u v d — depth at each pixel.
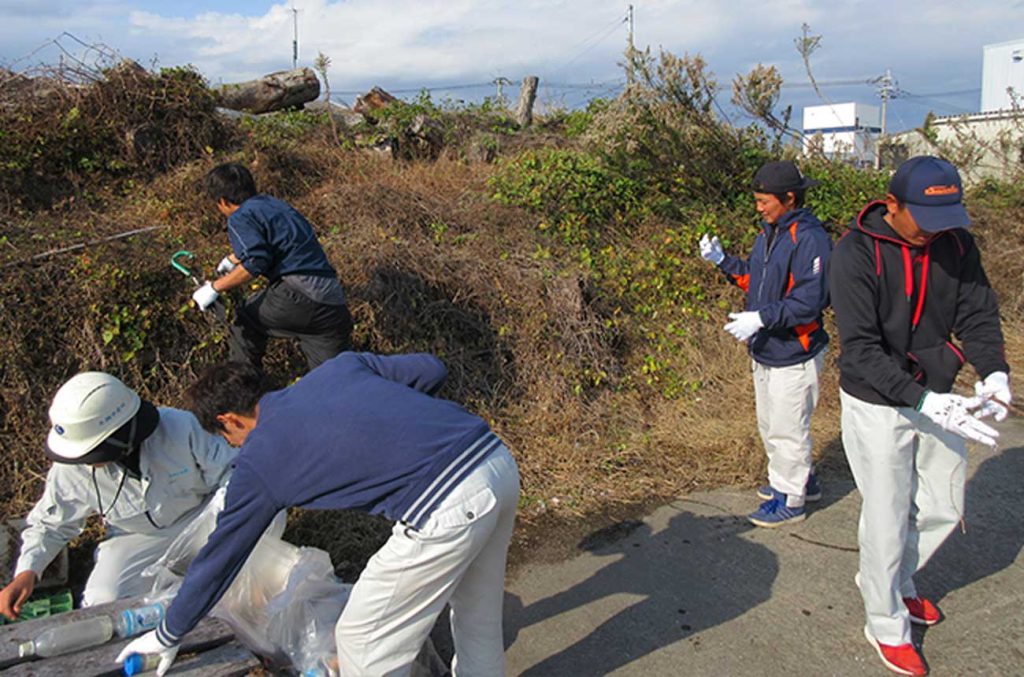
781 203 3.75
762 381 3.96
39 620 2.62
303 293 3.84
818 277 3.63
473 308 5.43
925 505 2.92
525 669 3.02
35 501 3.91
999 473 4.57
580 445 4.86
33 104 6.05
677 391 5.51
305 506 2.20
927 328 2.75
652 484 4.48
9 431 4.11
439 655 3.07
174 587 2.80
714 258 4.25
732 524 4.07
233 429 2.43
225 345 4.59
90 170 5.93
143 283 4.56
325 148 7.16
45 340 4.30
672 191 7.35
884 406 2.75
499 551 2.44
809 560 3.72
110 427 2.67
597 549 3.86
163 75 6.54
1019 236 8.47
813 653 3.07
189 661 2.50
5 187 5.43
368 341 5.02
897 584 2.91
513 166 7.10
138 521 3.02
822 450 4.93
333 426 2.14
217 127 6.74
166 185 5.87
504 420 4.99
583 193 6.75
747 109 8.09
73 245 4.75
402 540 2.18
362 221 5.82
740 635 3.18
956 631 3.16
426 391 2.47
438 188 6.80
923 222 2.49
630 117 7.49
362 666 2.27
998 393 2.64
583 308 5.59
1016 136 11.25
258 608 2.79
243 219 3.76
